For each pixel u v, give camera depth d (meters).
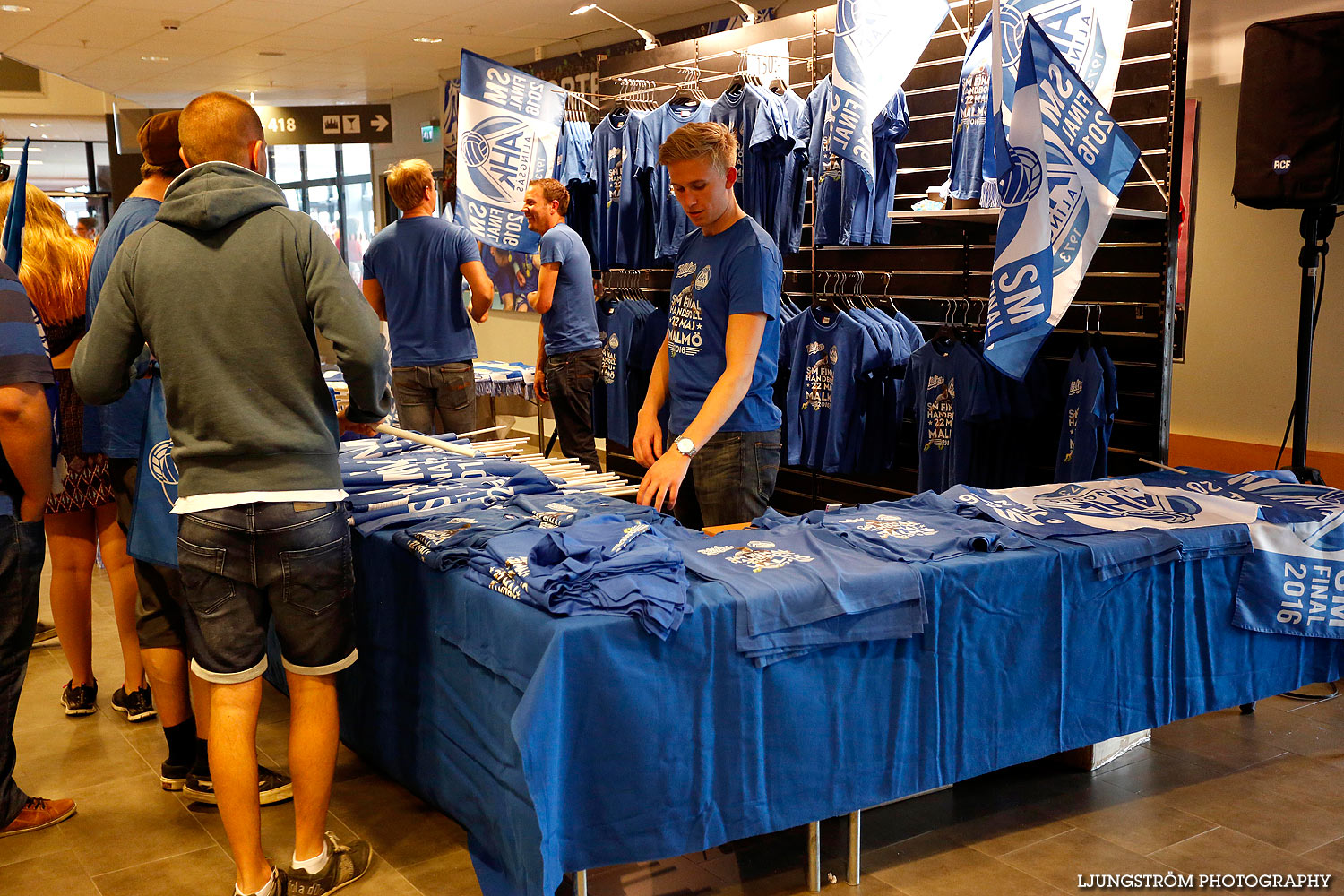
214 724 2.29
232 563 2.22
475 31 9.14
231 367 2.16
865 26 4.53
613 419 6.57
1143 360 4.37
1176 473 3.53
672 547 2.50
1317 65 3.78
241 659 2.29
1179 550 2.76
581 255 5.48
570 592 2.17
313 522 2.25
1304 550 2.92
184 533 2.24
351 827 2.80
